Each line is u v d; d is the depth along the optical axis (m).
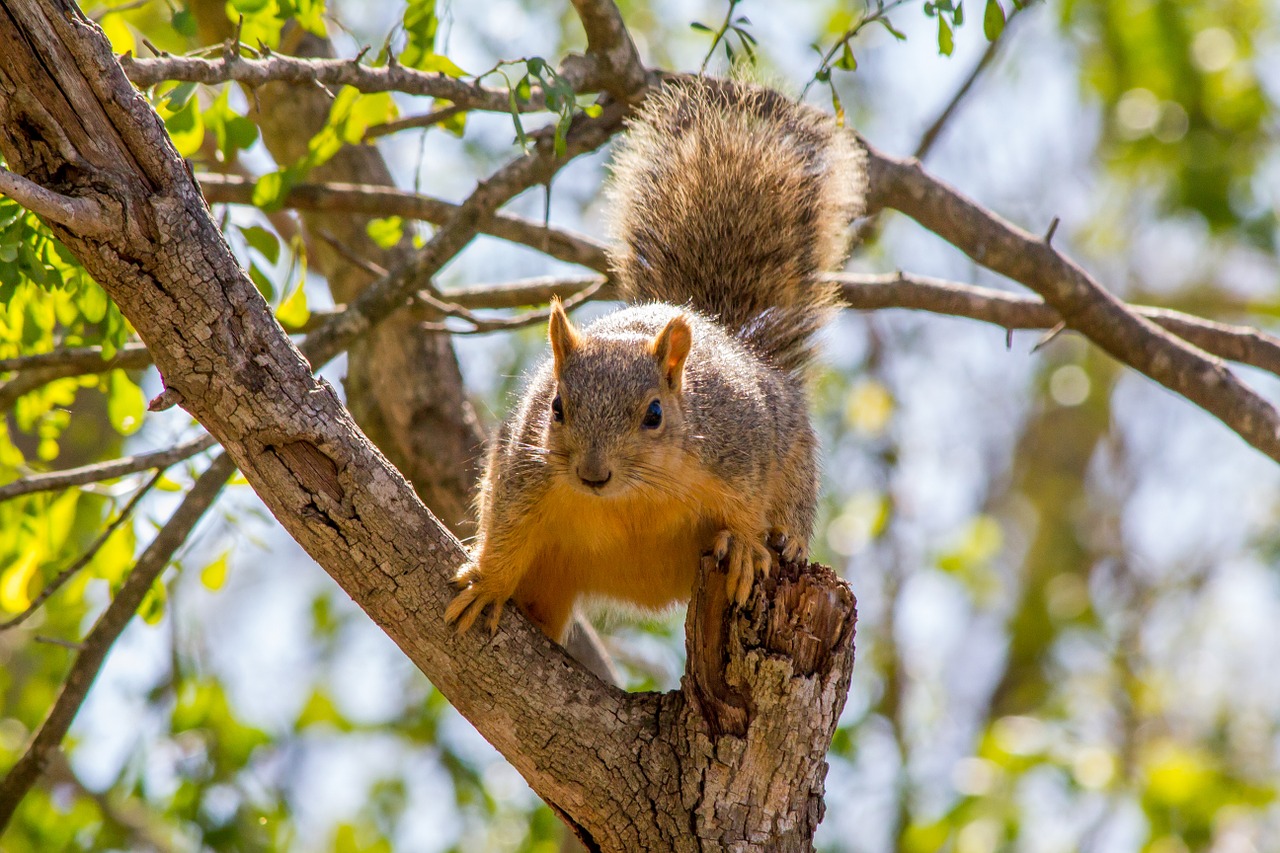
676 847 7.34
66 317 10.46
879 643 20.02
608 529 9.30
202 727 14.24
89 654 9.87
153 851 15.28
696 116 12.12
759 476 9.45
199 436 10.47
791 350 11.61
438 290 12.88
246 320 6.90
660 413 9.07
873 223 13.82
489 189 10.70
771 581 7.54
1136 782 17.42
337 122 10.72
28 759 9.88
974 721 23.91
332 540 7.25
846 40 10.02
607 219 11.88
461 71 10.56
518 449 9.08
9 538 12.20
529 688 7.48
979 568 20.39
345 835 15.42
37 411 11.95
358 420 14.29
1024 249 12.44
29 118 6.43
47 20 6.35
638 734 7.48
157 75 8.49
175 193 6.65
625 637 15.99
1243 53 21.44
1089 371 25.94
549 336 9.52
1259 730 21.67
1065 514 25.78
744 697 7.41
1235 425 12.14
